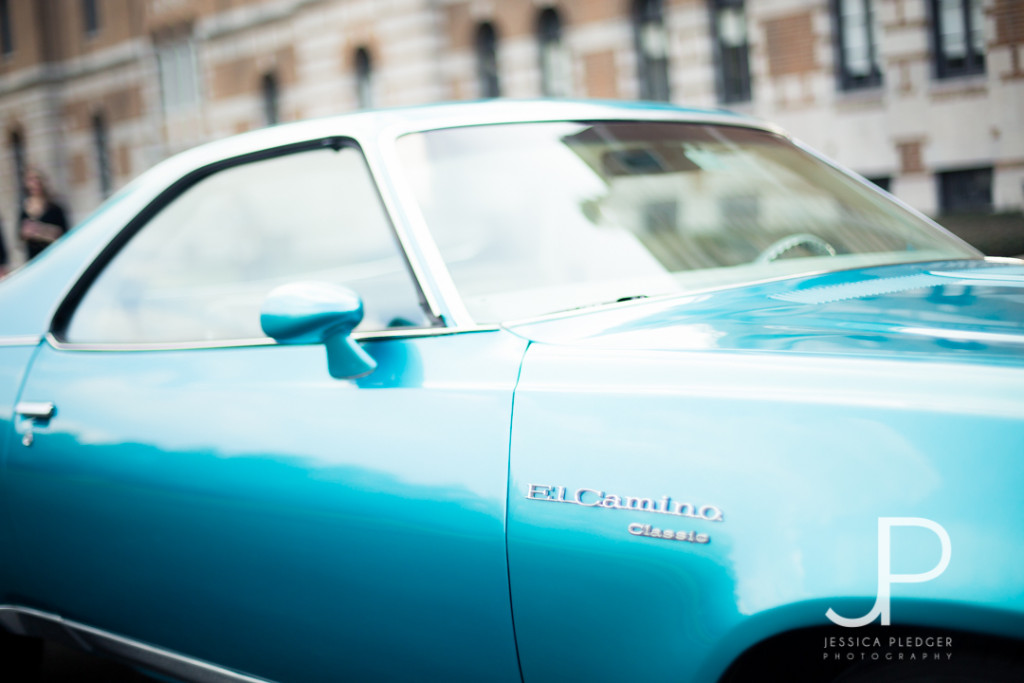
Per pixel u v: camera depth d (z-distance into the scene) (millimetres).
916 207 14445
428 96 19969
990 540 1084
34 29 31625
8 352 2303
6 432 2189
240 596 1784
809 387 1266
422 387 1595
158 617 1958
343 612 1634
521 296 1754
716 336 1455
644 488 1300
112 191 31141
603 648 1331
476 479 1458
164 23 27594
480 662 1476
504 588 1421
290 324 1632
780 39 15273
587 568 1334
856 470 1174
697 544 1242
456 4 19438
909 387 1213
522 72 18453
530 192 1951
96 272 2293
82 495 2016
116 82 29859
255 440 1739
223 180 2234
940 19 14156
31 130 32562
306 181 2066
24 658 2637
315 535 1640
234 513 1750
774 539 1190
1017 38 13250
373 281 1834
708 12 16016
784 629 1173
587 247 1888
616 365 1440
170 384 1953
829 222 2127
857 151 14828
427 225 1807
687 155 2211
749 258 1949
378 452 1576
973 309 1435
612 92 17297
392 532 1538
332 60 22047
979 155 13797
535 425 1436
